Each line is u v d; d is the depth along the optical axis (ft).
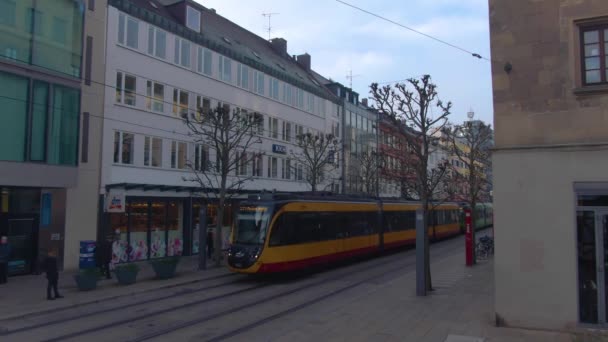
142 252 82.94
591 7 33.91
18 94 59.77
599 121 33.45
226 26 124.06
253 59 111.55
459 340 31.73
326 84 158.61
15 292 52.34
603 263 32.86
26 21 61.00
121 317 40.75
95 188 74.43
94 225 73.97
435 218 120.47
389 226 94.27
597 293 32.89
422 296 48.52
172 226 89.76
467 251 74.02
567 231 33.63
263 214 61.36
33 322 39.11
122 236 79.15
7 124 58.49
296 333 34.42
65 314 42.34
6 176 57.98
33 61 61.36
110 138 76.89
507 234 35.12
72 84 66.54
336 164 130.31
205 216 73.15
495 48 36.42
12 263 64.08
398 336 33.17
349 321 37.93
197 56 94.68
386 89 57.82
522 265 34.63
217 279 64.59
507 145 35.60
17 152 59.52
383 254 98.43
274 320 39.09
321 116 141.28
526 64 35.47
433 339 32.19
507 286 34.99
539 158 34.55
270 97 116.98
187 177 91.35
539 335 32.53
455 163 188.44
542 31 35.17
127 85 80.38
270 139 116.47
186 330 36.06
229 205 104.37
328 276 66.69
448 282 58.03
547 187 34.27
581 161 33.50
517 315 34.65
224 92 101.40
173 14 94.58
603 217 33.01
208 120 79.82
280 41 150.41
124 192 77.05
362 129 168.55
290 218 63.52
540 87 35.01
